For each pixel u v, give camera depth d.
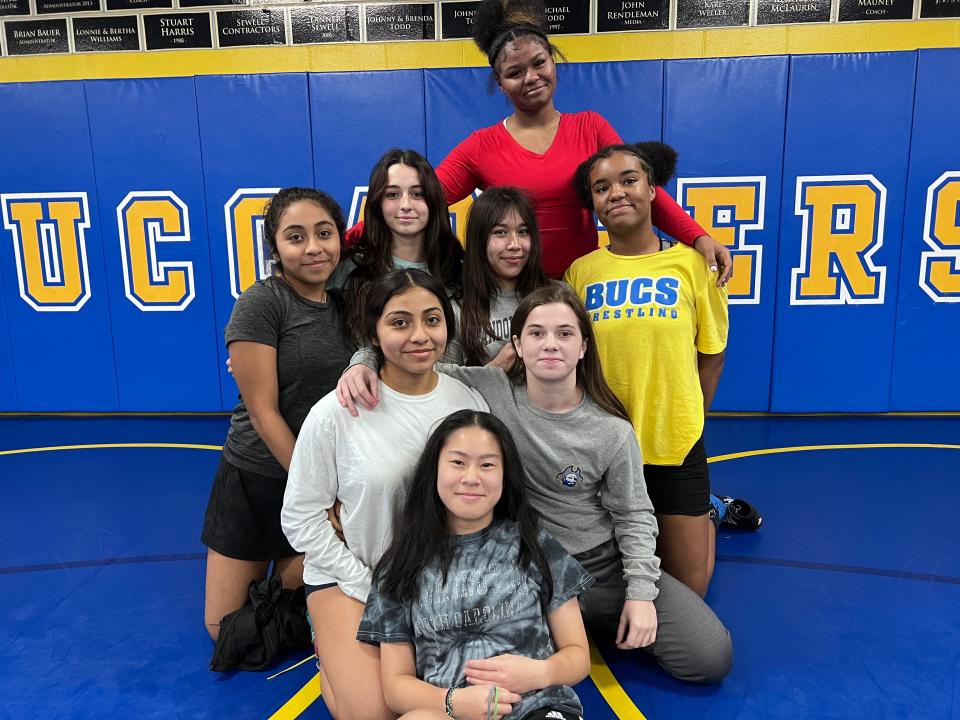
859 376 4.72
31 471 4.03
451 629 1.73
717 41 4.69
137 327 4.96
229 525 2.28
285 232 2.09
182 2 4.86
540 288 1.99
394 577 1.76
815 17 4.61
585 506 2.12
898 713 2.03
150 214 4.81
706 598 2.65
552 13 4.71
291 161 4.70
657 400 2.28
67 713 2.08
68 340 5.01
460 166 2.85
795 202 4.54
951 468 3.84
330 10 4.84
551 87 2.69
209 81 4.61
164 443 4.52
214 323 4.93
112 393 5.06
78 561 2.99
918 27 4.58
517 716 1.65
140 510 3.48
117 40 4.92
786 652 2.32
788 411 4.80
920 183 4.47
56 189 4.81
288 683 2.21
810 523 3.22
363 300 2.18
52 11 4.89
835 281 4.62
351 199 4.71
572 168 2.72
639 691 2.15
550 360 1.89
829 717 2.02
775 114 4.46
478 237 2.20
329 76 4.58
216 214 4.78
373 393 1.86
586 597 2.14
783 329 4.69
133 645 2.41
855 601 2.60
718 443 4.32
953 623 2.46
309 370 2.17
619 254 2.39
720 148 4.53
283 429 2.11
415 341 1.79
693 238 2.42
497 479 1.73
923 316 4.62
